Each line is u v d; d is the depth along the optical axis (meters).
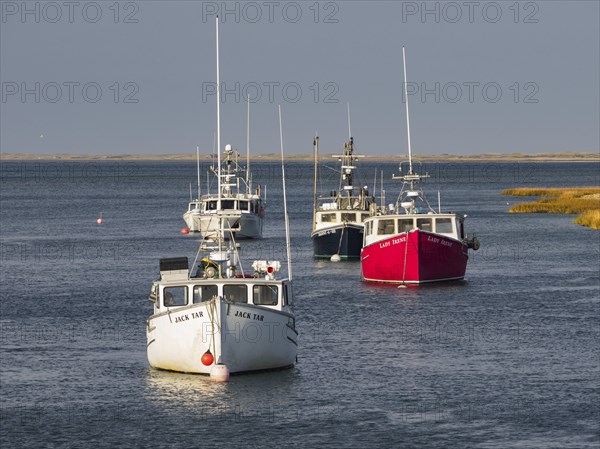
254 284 103.44
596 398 98.25
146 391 99.75
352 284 175.00
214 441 86.12
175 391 99.25
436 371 109.12
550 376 107.00
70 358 116.19
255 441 86.06
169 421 91.12
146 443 85.75
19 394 100.31
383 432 88.25
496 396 99.25
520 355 117.38
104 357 116.38
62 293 169.75
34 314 147.50
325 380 104.44
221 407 94.62
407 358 115.62
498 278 185.12
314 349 119.94
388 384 103.44
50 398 98.62
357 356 116.19
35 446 85.44
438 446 84.81
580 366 111.56
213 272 106.06
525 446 84.69
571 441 85.81
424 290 167.38
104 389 101.31
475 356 116.81
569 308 150.75
